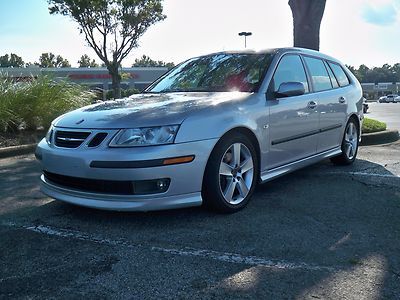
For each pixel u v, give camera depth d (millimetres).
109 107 4004
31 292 2535
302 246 3164
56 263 2912
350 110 5949
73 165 3520
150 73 58781
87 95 10633
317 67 5465
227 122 3744
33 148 7812
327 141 5449
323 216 3832
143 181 3355
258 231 3455
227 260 2930
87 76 51281
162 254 3029
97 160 3395
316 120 5094
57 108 9500
